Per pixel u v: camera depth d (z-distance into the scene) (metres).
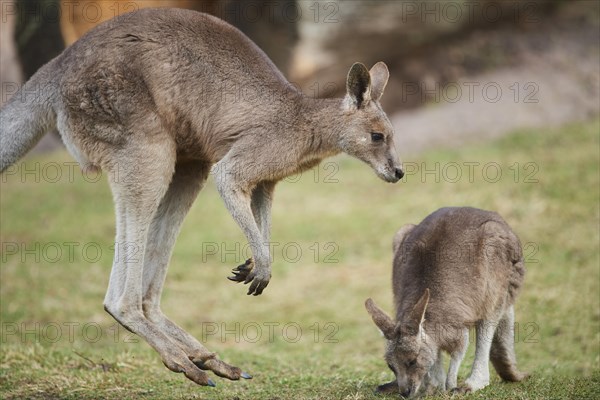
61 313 15.23
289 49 23.73
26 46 18.73
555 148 21.80
